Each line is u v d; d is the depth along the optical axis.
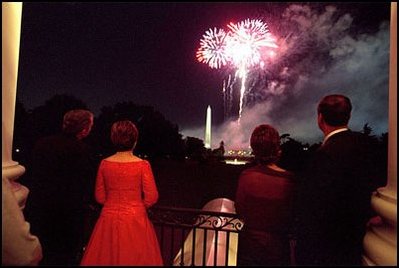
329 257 2.84
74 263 3.90
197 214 3.94
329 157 2.84
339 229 2.82
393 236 2.60
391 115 2.93
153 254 3.80
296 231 2.96
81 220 3.87
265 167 3.21
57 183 3.73
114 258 3.65
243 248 3.18
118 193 3.76
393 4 2.99
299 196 2.92
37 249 2.47
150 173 3.87
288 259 3.15
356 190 2.83
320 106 3.06
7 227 2.30
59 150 3.78
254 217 3.13
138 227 3.75
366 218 2.89
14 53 3.50
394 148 2.81
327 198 2.80
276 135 3.25
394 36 2.95
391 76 2.98
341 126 2.99
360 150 2.91
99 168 3.86
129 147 3.88
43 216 3.71
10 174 3.20
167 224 4.05
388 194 2.80
